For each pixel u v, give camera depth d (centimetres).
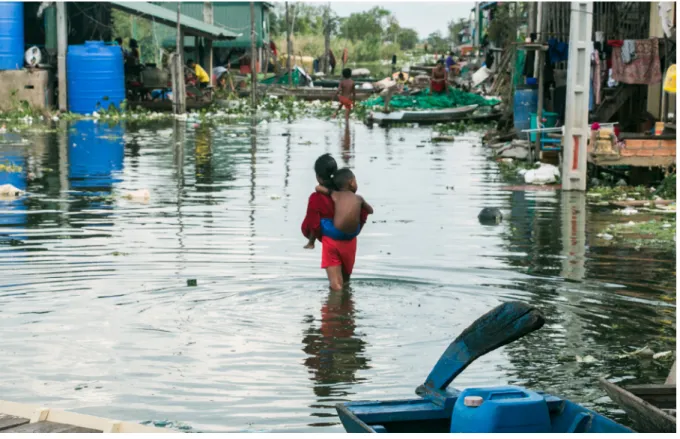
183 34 3528
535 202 1380
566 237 1107
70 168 1731
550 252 1019
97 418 478
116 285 845
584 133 1484
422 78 4038
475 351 459
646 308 793
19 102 2980
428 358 655
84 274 885
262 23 4759
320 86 4631
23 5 3195
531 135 1898
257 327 724
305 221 845
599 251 1027
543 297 824
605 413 558
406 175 1684
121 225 1147
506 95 2859
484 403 422
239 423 533
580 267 946
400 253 1002
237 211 1260
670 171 1524
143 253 981
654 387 499
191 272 898
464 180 1625
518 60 2334
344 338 698
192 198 1379
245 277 880
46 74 3055
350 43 7331
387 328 725
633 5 1908
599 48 1852
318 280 873
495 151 2083
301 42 6488
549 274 912
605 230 1152
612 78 1753
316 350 669
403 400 471
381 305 790
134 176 1627
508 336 443
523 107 2031
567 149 1493
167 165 1791
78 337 692
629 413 482
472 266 944
